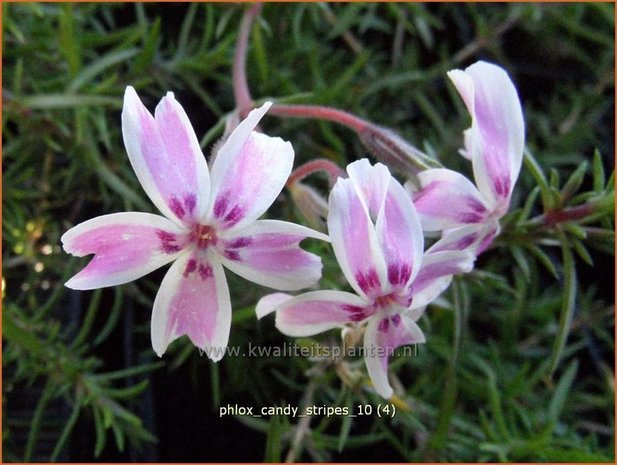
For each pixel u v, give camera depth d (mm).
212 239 61
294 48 124
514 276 139
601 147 153
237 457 114
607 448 115
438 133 141
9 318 89
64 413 108
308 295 62
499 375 114
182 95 130
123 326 116
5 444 106
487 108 65
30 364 96
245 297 104
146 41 112
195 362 110
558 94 159
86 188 118
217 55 113
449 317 113
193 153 58
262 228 59
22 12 112
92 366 100
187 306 63
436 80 145
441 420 88
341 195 58
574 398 122
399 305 63
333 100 120
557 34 165
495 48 144
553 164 144
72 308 112
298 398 118
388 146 72
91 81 114
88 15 118
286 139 127
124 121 56
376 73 133
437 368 115
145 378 110
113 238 59
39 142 113
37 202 119
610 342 129
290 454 89
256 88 129
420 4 139
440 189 65
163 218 59
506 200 65
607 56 148
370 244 59
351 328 68
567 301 73
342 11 133
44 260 111
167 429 113
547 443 90
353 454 118
